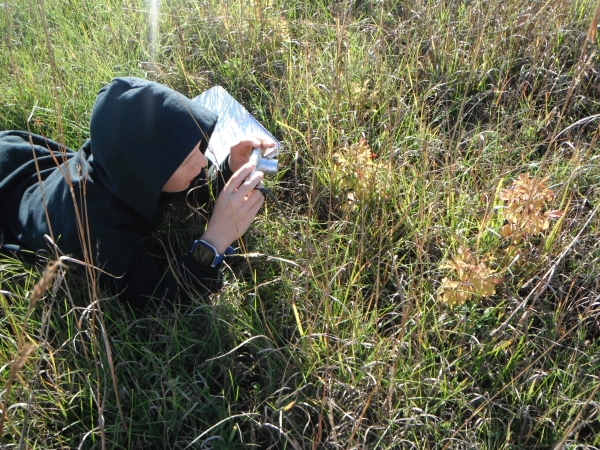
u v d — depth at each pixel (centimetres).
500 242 246
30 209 239
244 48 346
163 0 379
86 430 209
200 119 220
